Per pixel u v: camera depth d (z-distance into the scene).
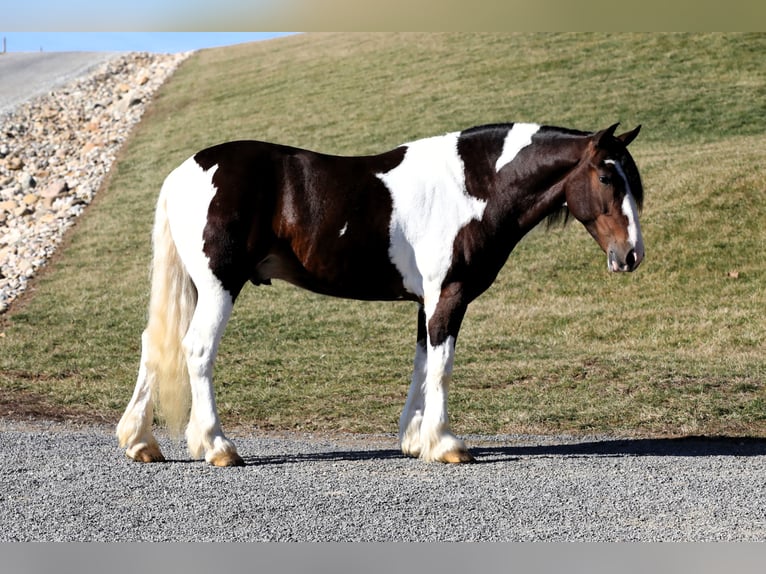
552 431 8.68
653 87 25.62
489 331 13.41
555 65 28.83
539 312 14.21
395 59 32.91
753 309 13.38
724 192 17.17
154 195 22.12
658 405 9.34
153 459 6.19
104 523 4.52
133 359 12.48
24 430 8.34
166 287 6.16
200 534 4.36
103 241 19.28
